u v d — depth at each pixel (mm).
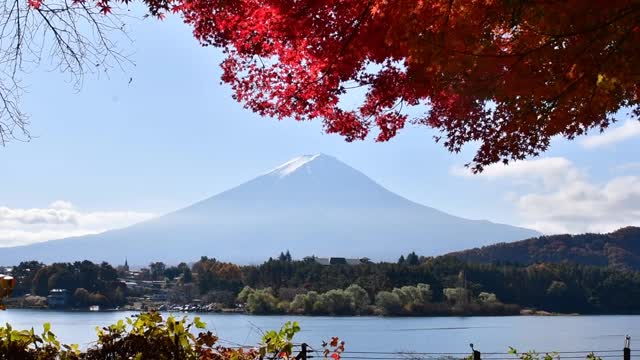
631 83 4098
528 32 4578
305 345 4910
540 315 97125
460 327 79625
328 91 6227
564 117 5094
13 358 3961
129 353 4039
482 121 5824
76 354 4051
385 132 6520
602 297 103500
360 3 5445
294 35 5805
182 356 4109
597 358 9773
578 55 4094
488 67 4535
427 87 5480
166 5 6000
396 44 4914
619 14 3807
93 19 5977
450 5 4441
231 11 6016
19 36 5848
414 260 127375
